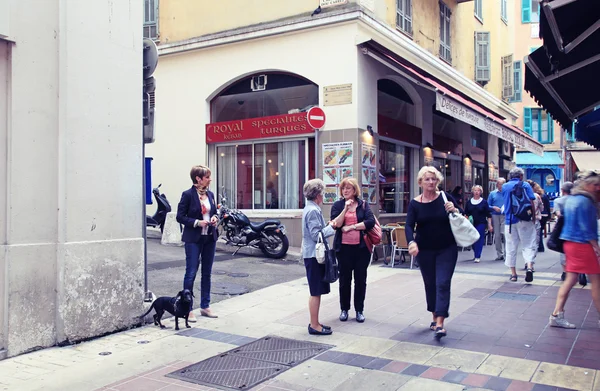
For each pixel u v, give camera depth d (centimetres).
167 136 1496
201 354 536
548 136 3064
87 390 440
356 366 493
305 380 459
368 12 1248
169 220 1377
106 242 608
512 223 914
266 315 698
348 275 667
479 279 948
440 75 1662
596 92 778
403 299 792
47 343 557
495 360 505
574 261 596
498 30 2311
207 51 1427
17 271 530
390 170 1415
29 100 546
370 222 656
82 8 592
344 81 1212
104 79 615
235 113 1423
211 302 775
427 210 587
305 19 1255
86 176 591
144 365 502
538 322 646
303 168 1320
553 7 504
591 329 612
